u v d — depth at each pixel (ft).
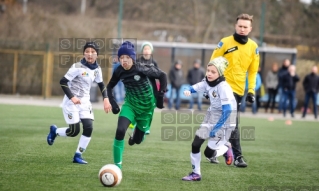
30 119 73.15
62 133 41.37
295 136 69.77
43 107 96.12
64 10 192.13
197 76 103.14
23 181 32.96
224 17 164.25
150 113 36.88
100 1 186.50
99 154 45.39
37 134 56.80
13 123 67.10
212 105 36.22
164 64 122.83
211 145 35.83
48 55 124.88
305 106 104.22
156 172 38.50
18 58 130.41
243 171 41.01
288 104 121.60
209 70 35.53
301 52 142.00
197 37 165.78
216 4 163.94
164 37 166.30
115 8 184.34
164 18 171.32
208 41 162.91
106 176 32.45
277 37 151.33
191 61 122.72
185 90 36.78
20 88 130.52
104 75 119.96
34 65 130.21
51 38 150.10
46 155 43.39
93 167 38.99
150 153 47.88
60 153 44.75
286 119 98.58
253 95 43.45
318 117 109.29
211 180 36.55
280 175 40.09
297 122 92.53
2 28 150.61
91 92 121.29
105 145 51.19
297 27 154.40
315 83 101.91
